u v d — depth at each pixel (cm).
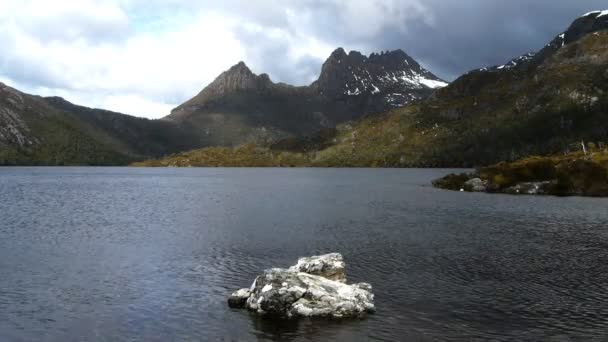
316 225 7669
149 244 5950
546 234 6762
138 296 3819
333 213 9381
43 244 5931
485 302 3666
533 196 12912
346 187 18262
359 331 3086
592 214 9012
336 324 3206
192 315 3391
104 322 3259
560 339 2956
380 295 3838
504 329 3127
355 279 4312
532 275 4462
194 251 5525
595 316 3356
